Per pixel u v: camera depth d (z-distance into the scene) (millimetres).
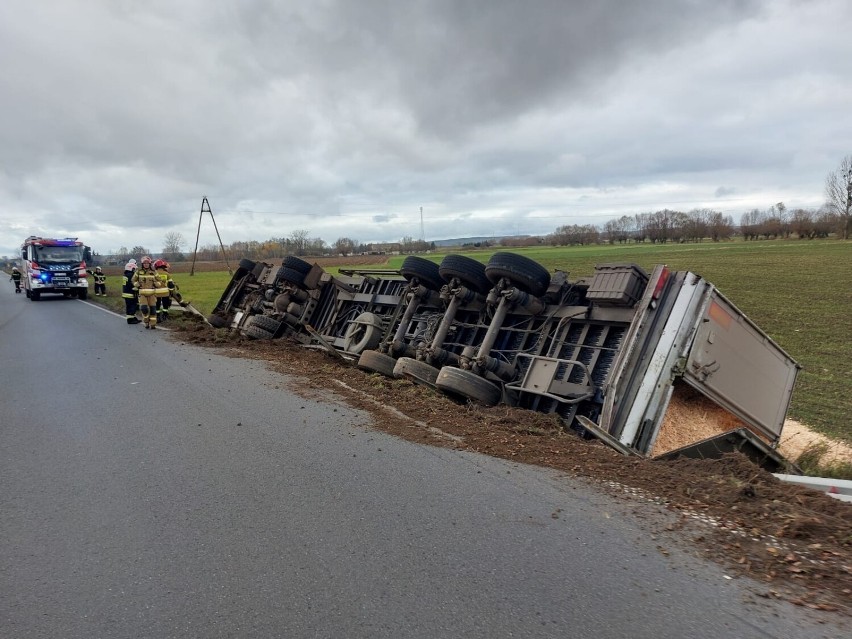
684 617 2602
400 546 3314
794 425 8797
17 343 12609
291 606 2754
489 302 7281
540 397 6633
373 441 5211
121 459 4914
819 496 3895
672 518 3613
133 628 2619
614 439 5250
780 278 31531
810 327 17422
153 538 3500
